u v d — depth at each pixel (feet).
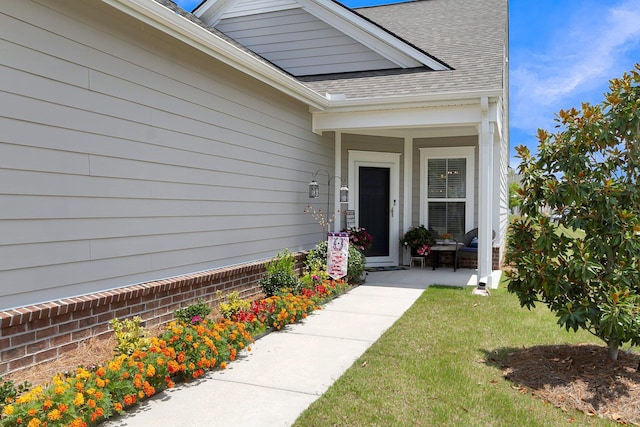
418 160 33.27
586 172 12.66
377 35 29.94
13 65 11.03
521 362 13.24
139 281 14.87
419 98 24.50
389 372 12.60
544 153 13.32
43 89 11.76
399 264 33.40
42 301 11.78
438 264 33.50
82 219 12.87
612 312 11.38
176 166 16.42
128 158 14.39
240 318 15.47
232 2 33.35
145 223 15.08
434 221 33.27
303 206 26.11
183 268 16.81
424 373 12.55
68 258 12.47
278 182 23.35
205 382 11.96
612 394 11.10
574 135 12.87
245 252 20.56
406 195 33.17
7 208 10.94
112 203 13.84
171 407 10.46
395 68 30.35
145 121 15.05
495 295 22.91
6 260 10.93
